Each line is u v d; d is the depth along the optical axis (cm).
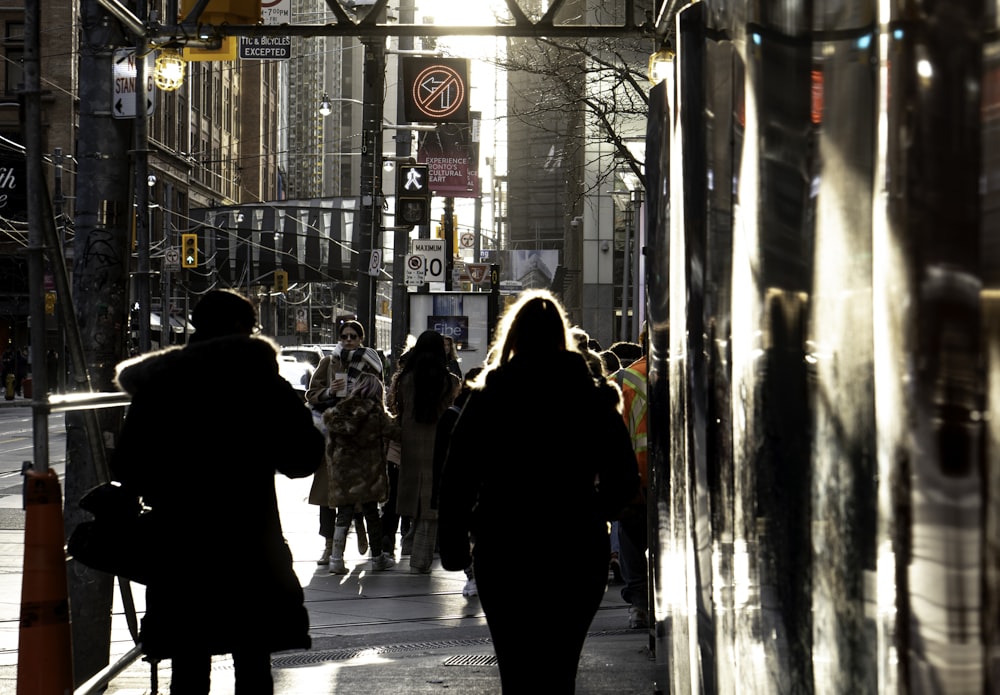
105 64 1070
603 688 952
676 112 691
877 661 348
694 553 580
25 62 714
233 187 14388
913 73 303
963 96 280
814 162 385
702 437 571
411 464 1702
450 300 3581
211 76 13150
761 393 434
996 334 267
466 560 672
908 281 306
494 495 649
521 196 11969
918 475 301
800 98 394
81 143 1072
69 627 686
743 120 461
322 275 10806
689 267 592
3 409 7494
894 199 318
